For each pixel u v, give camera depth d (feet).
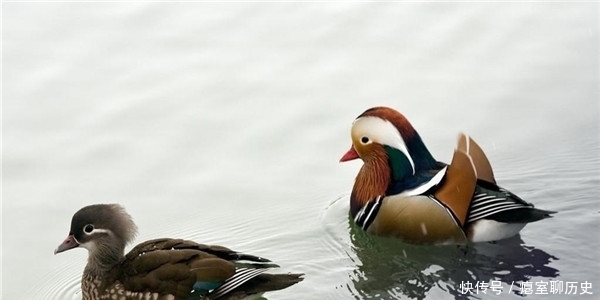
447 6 55.42
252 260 32.99
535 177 41.88
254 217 40.73
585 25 53.52
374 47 52.06
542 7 55.36
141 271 33.06
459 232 37.09
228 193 42.45
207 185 42.93
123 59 51.90
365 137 39.55
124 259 34.30
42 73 50.90
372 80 49.49
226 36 53.52
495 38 52.60
